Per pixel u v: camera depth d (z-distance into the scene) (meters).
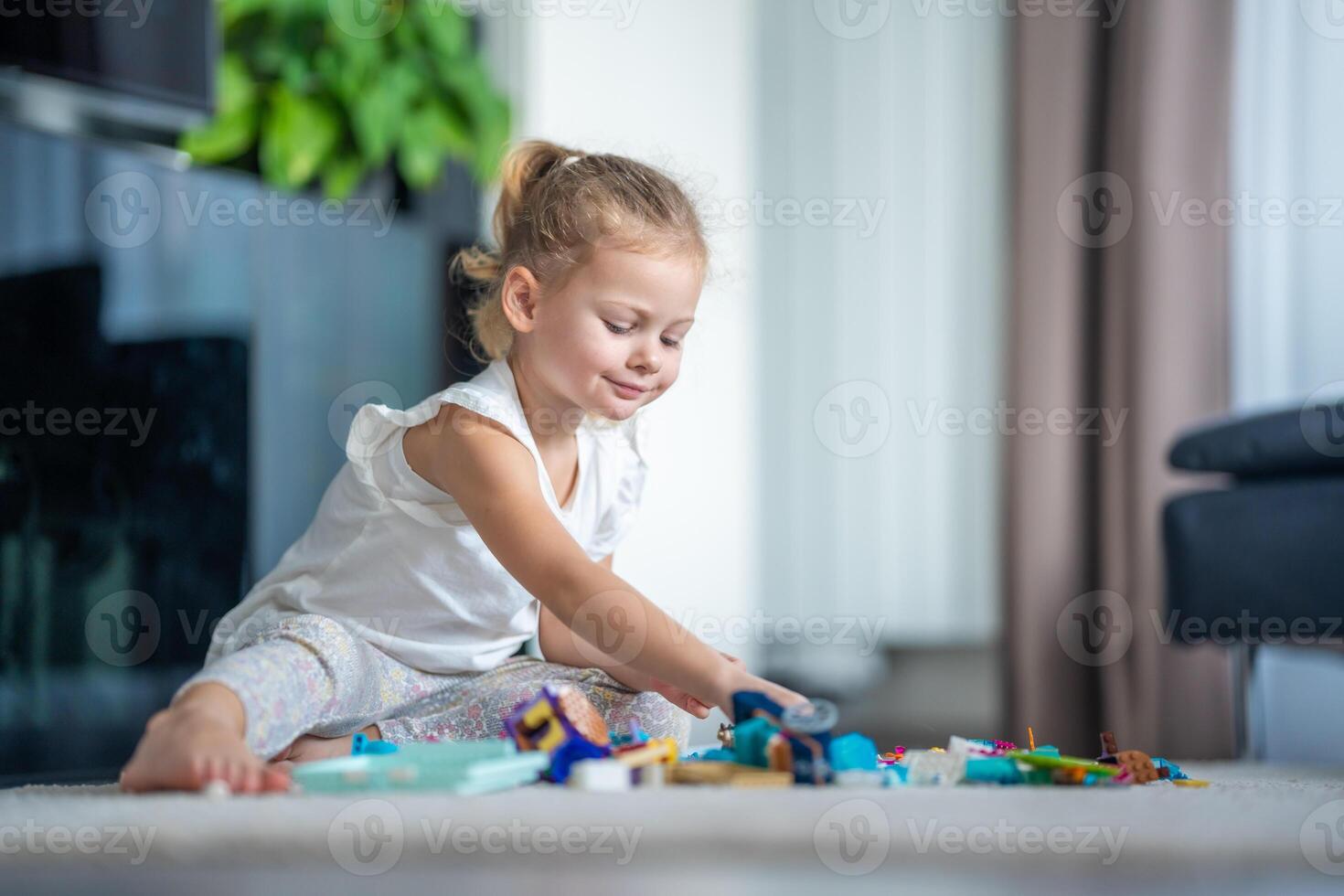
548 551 1.38
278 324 2.41
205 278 2.26
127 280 2.12
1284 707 3.09
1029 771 1.18
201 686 1.16
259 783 1.03
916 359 3.90
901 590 3.91
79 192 2.05
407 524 1.56
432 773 1.00
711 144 3.70
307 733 1.39
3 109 2.10
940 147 3.88
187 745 1.04
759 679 1.26
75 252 2.04
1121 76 3.34
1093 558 3.39
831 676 3.93
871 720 3.92
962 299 3.86
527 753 1.10
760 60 4.04
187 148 2.82
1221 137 3.18
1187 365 3.19
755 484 3.97
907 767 1.20
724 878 0.68
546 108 3.27
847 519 3.95
